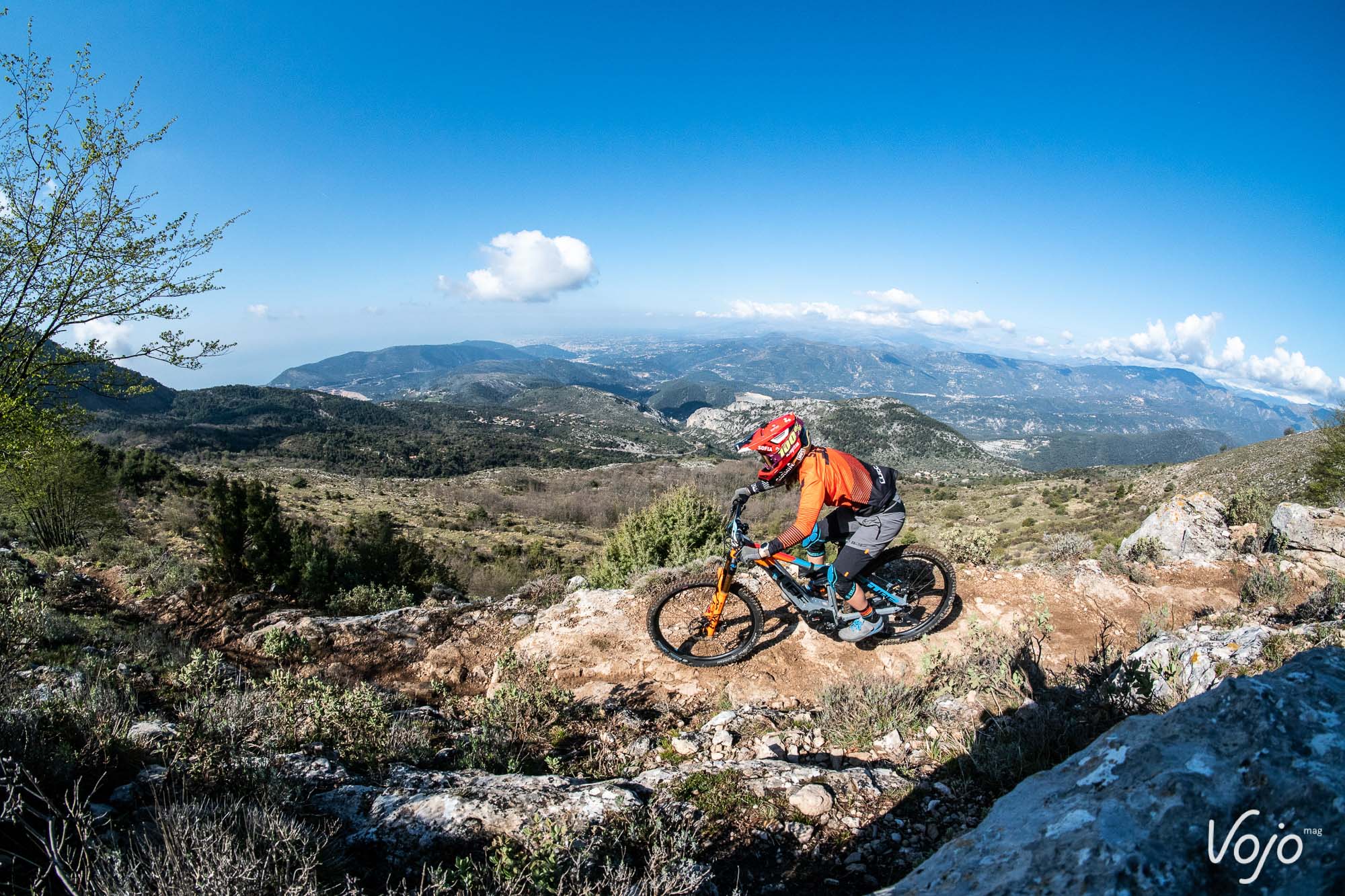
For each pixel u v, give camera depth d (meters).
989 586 7.16
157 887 2.37
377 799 3.80
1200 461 82.44
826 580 5.47
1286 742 1.70
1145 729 1.98
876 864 3.29
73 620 8.72
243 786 3.63
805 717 5.30
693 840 3.36
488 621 8.57
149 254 11.76
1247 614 6.35
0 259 10.84
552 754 5.06
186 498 48.75
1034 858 1.69
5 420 11.14
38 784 3.14
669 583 6.58
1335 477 29.75
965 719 4.67
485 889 2.79
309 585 14.63
